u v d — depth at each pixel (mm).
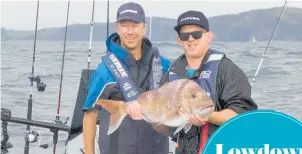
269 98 12797
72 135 4926
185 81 2939
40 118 10750
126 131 3637
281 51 28016
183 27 3113
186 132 3016
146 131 3654
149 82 3646
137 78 3637
